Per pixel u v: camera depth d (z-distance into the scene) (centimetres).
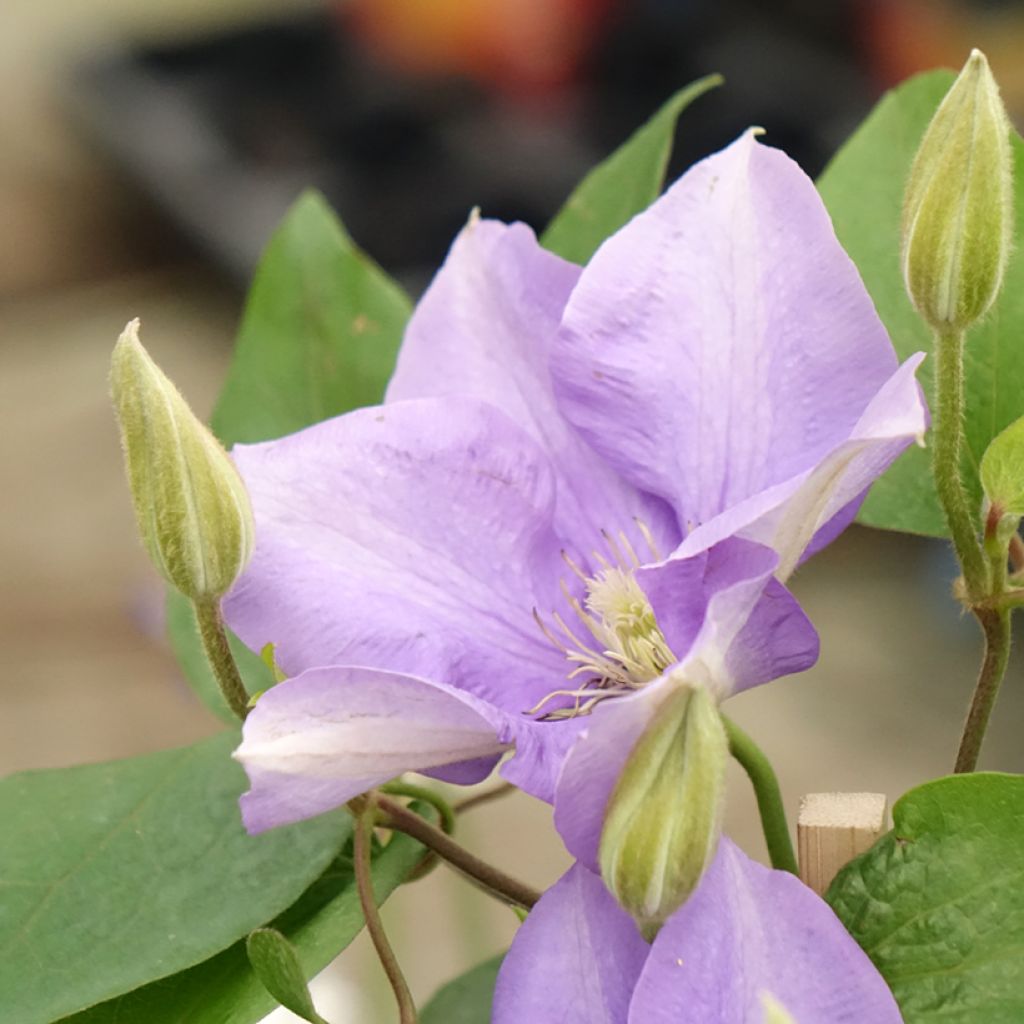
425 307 68
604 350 66
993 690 66
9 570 200
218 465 63
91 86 250
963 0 199
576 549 68
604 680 67
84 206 264
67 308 246
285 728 62
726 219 65
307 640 65
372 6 230
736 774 167
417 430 66
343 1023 93
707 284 65
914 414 61
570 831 61
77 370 233
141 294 248
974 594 66
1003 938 64
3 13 298
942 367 65
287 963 64
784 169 65
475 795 72
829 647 188
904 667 183
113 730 178
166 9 260
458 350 68
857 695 181
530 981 63
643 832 60
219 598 64
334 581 65
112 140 244
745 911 61
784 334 65
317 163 222
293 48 241
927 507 70
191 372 227
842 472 62
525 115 221
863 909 65
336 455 66
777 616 62
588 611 67
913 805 65
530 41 217
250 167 226
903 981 64
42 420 223
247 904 68
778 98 206
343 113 226
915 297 64
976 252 64
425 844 67
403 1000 66
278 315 76
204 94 240
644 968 61
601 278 66
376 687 62
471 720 62
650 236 66
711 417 65
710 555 63
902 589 196
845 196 72
